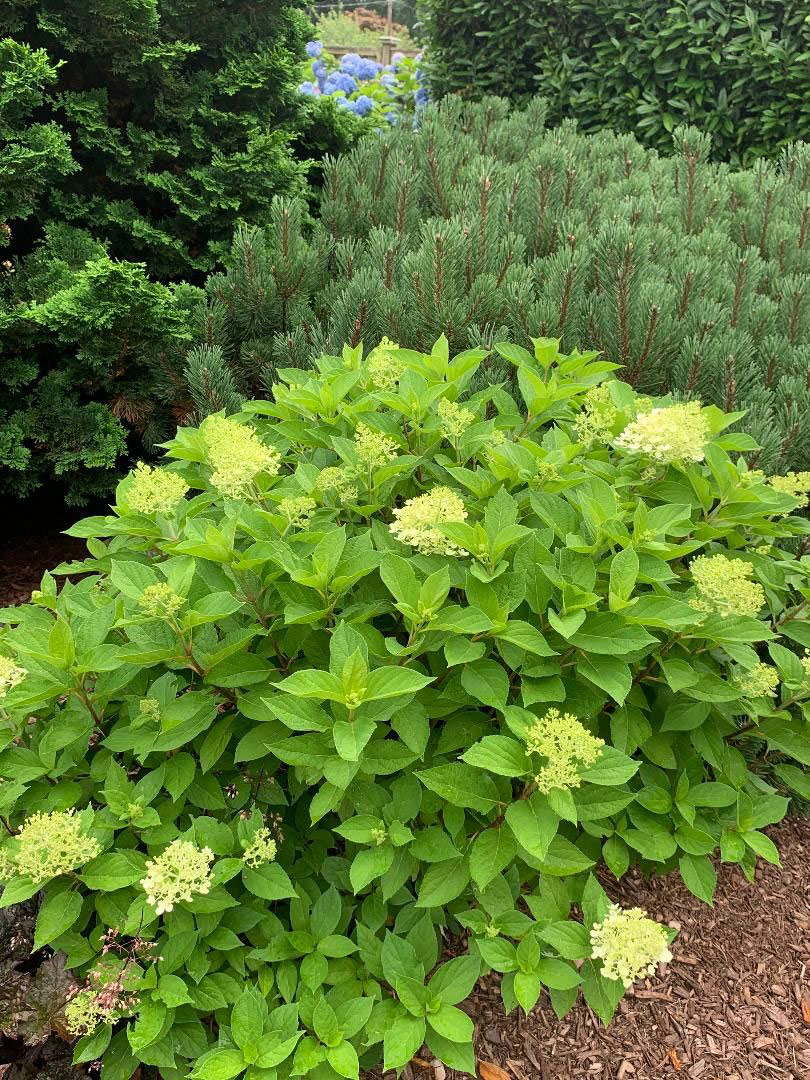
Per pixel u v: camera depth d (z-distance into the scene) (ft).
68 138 13.38
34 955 7.20
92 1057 6.05
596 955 5.84
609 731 8.16
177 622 6.46
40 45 14.32
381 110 30.09
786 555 8.98
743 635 7.15
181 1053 6.28
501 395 9.21
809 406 10.71
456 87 25.44
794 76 20.15
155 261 15.70
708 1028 7.74
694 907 8.95
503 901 6.78
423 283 12.23
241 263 13.65
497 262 13.43
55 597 8.54
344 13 61.31
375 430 8.45
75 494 13.73
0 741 6.66
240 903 6.84
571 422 9.21
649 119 21.89
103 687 6.99
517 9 23.32
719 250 14.02
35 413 13.24
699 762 7.71
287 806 7.95
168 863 5.83
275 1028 6.10
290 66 16.74
